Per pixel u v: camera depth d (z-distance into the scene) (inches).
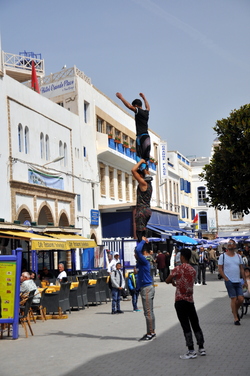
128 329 604.1
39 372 386.9
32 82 1460.4
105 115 1722.4
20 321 582.6
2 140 1076.5
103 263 1369.3
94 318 735.1
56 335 582.6
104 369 385.7
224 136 1477.6
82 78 1569.9
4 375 381.7
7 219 1075.9
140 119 547.8
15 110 1138.0
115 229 1652.3
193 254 1294.3
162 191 2422.5
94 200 1622.8
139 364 398.9
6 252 1030.4
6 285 571.2
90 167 1577.3
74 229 1128.8
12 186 1096.2
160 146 2393.0
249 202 1469.0
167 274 1493.6
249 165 1432.1
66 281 840.9
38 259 1174.3
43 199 1248.2
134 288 804.6
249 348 442.6
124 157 1806.1
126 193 1977.1
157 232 1752.0
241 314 642.2
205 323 609.9
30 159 1198.9
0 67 1085.1
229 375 346.0
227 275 585.9
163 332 559.2
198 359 407.5
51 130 1328.7
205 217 3316.9
